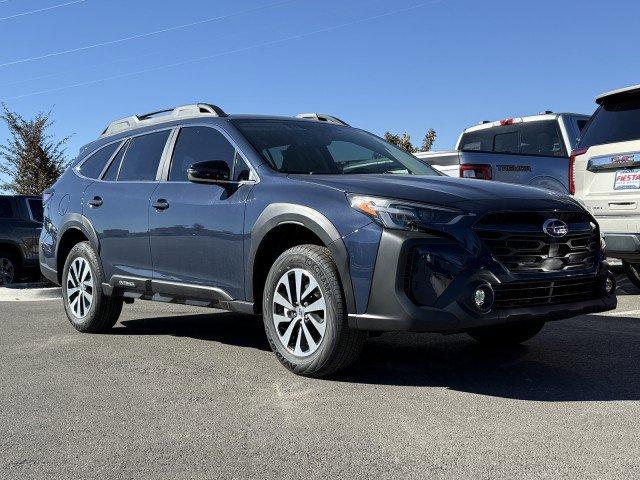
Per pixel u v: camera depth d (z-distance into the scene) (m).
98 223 6.04
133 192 5.77
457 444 3.13
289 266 4.39
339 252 4.09
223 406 3.81
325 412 3.65
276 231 4.55
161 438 3.31
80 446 3.22
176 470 2.91
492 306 3.92
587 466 2.85
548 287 4.16
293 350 4.44
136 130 6.20
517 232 4.06
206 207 5.00
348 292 4.06
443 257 3.88
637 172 6.71
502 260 4.02
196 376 4.48
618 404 3.69
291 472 2.87
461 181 4.54
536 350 5.11
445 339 5.62
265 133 5.22
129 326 6.59
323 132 5.55
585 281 4.38
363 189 4.18
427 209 3.97
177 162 5.53
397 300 3.88
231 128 5.21
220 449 3.15
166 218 5.32
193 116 5.64
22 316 7.43
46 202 6.89
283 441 3.23
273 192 4.58
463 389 4.06
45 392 4.16
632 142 6.75
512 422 3.43
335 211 4.18
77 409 3.81
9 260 11.96
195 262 5.10
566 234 4.24
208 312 7.50
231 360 4.95
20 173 28.44
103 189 6.14
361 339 4.17
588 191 7.17
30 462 3.03
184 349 5.38
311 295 4.30
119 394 4.10
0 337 6.07
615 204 6.88
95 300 6.05
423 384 4.18
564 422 3.41
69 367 4.82
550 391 3.98
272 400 3.90
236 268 4.78
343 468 2.89
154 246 5.45
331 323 4.14
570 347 5.18
